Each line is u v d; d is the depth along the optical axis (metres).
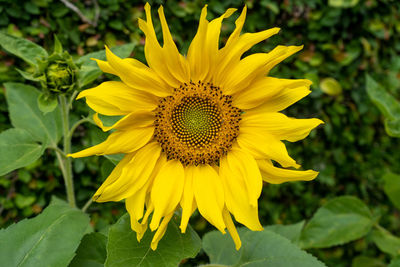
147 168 0.47
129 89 0.46
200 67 0.48
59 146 0.92
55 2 0.90
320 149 1.16
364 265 0.96
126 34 0.97
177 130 0.49
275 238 0.54
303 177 0.45
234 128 0.49
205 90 0.48
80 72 0.52
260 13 1.07
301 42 1.13
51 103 0.52
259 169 0.47
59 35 0.91
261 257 0.53
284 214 1.15
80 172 0.96
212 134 0.49
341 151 1.18
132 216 0.44
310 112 1.14
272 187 1.10
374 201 1.23
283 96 0.47
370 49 1.16
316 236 0.77
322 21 1.11
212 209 0.46
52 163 0.93
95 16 0.93
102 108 0.45
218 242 0.61
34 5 0.87
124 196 0.45
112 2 0.93
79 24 0.93
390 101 0.67
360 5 1.11
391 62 1.21
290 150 1.12
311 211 1.17
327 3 1.12
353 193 1.23
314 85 1.09
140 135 0.47
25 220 0.48
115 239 0.45
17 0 0.86
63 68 0.51
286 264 0.52
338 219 0.78
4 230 0.47
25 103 0.60
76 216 0.49
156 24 0.96
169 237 0.46
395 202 0.75
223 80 0.49
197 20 1.01
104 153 0.45
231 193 0.47
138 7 0.96
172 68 0.47
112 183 0.46
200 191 0.47
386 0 1.14
